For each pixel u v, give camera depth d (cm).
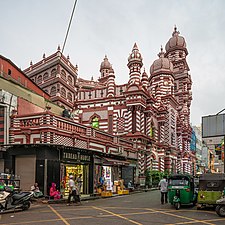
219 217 1483
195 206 1952
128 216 1468
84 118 4378
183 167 5834
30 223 1256
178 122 5681
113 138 3366
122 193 2864
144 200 2305
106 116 4241
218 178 1762
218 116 2180
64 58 4303
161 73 5344
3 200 1580
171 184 1886
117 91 4275
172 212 1648
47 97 3972
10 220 1330
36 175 2202
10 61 3052
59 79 4091
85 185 2675
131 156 3722
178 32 6931
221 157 3459
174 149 5203
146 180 3969
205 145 8338
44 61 4381
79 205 1944
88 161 2705
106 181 2909
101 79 6469
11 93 2594
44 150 2220
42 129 2362
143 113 4094
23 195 1672
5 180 1970
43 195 2155
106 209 1731
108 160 2922
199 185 1789
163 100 5194
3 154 2311
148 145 4181
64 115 3366
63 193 2361
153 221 1334
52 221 1305
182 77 6450
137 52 4088
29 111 2811
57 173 2270
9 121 2509
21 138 2459
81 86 5881
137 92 3972
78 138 2656
